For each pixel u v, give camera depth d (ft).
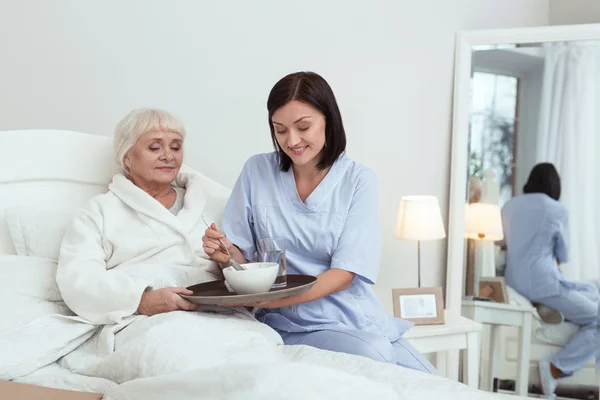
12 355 4.62
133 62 7.66
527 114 7.82
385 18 7.84
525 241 7.84
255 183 5.61
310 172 5.45
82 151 6.45
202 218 5.99
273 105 5.09
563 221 7.68
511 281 7.87
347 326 5.28
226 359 4.13
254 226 5.61
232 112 7.77
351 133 7.91
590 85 7.57
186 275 5.43
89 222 5.65
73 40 7.64
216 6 7.64
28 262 5.61
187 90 7.71
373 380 3.93
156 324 4.57
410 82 7.96
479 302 7.94
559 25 7.97
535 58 7.78
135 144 5.76
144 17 7.61
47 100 7.74
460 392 3.68
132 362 4.27
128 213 5.77
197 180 6.19
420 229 6.90
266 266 4.83
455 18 8.00
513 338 7.86
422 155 8.06
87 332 5.15
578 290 7.59
